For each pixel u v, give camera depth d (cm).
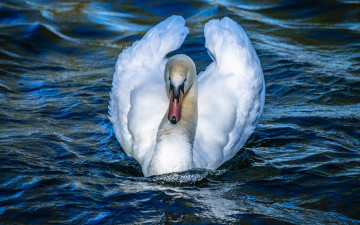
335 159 1200
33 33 1980
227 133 1242
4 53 1816
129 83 1333
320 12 2228
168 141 1130
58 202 1002
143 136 1217
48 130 1341
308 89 1586
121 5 2283
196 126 1172
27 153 1209
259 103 1370
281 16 2206
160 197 1041
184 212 980
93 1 2319
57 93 1560
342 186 1073
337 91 1567
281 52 1845
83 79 1670
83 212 972
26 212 962
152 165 1137
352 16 2189
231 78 1310
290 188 1076
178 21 1409
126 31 2056
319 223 934
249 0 2352
